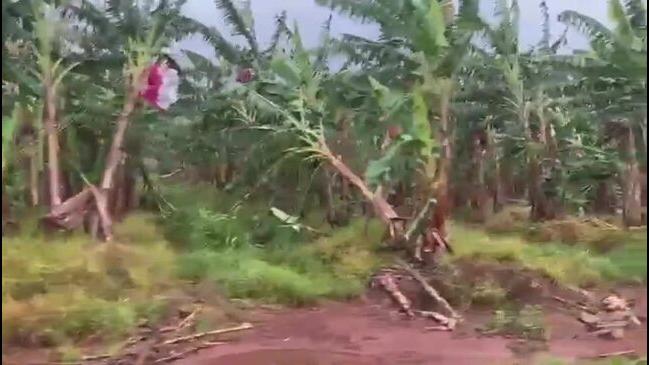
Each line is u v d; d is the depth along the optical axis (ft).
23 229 36.91
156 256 31.89
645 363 18.03
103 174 40.65
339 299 28.94
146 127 45.11
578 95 45.50
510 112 48.91
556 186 48.34
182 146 57.62
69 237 37.17
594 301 25.89
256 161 44.24
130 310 24.13
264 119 42.22
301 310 27.43
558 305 26.43
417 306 27.84
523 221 45.62
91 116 42.39
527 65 47.65
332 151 42.75
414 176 35.55
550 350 21.09
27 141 40.93
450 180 48.96
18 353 20.92
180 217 40.19
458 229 39.78
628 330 22.66
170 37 45.03
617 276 27.55
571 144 49.80
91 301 24.57
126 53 40.75
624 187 39.60
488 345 22.25
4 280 25.86
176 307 25.93
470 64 45.24
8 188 40.93
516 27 45.88
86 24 40.52
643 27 33.22
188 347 22.13
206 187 53.31
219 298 27.53
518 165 52.60
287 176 45.37
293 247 36.83
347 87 42.06
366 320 25.68
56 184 39.50
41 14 38.42
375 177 32.04
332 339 23.18
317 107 39.73
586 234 36.60
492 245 33.50
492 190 53.88
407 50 34.40
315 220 44.98
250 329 24.25
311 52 45.16
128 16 40.78
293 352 21.61
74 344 22.03
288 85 40.06
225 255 33.32
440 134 33.71
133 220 42.04
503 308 26.35
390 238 34.88
